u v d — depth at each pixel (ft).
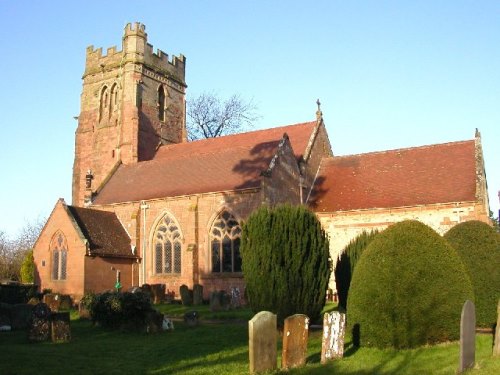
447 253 53.06
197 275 124.26
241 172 127.34
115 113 169.17
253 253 65.77
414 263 51.65
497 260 64.54
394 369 42.65
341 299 85.97
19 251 251.60
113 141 167.32
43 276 128.57
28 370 44.83
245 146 138.10
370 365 44.50
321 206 128.47
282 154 126.00
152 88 172.86
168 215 131.75
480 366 41.75
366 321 52.34
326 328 47.01
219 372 43.29
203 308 105.19
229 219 122.42
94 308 76.02
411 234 53.16
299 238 65.26
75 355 52.29
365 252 55.06
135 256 133.18
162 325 70.18
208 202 125.70
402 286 51.06
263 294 64.54
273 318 43.60
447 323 51.13
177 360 48.98
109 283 126.11
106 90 173.58
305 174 134.62
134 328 70.08
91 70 176.55
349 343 55.01
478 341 53.21
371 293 52.26
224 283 120.67
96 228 130.31
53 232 128.47
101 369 45.50
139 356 51.65
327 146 148.36
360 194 126.93
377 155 137.49
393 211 118.73
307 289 65.36
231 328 69.62
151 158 167.43
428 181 121.49
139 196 138.10
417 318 50.72
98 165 169.27
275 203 120.06
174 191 132.87
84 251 121.39
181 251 128.47
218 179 129.39
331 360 46.70
